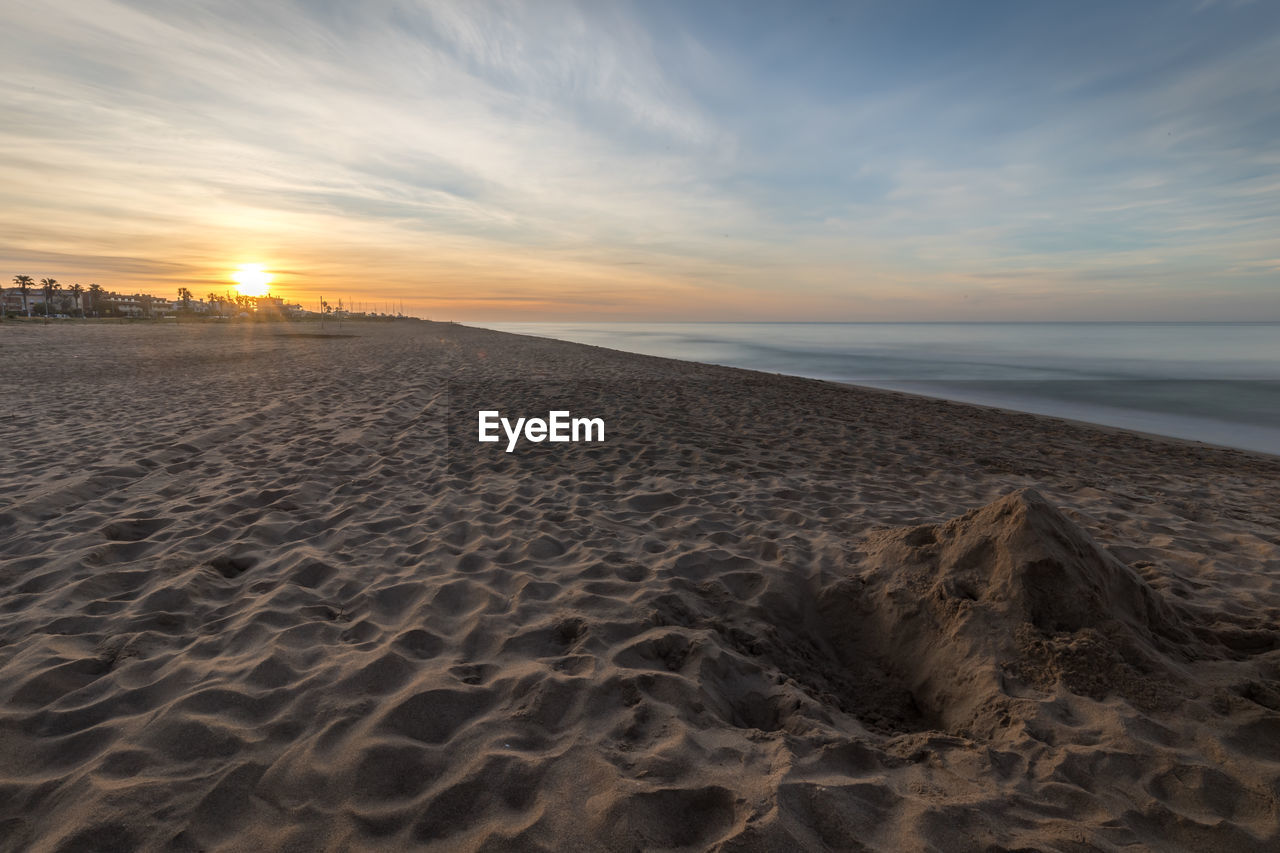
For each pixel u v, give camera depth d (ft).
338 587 11.65
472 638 9.85
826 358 118.01
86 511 15.69
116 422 28.09
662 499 18.29
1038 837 6.06
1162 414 48.57
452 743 7.22
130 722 7.43
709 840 5.92
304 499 17.26
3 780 6.47
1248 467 27.40
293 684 8.27
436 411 34.19
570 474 21.31
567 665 9.03
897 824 6.16
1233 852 6.00
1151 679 8.46
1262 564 14.28
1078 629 9.27
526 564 13.02
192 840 5.77
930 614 10.18
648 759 6.88
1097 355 124.16
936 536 11.73
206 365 60.49
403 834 5.94
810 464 23.91
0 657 8.79
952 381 73.26
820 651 10.85
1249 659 9.47
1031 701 8.20
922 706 9.45
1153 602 10.27
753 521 16.49
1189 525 17.52
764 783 6.57
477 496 18.21
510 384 49.39
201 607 10.78
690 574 12.76
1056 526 10.15
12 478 18.53
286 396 38.58
